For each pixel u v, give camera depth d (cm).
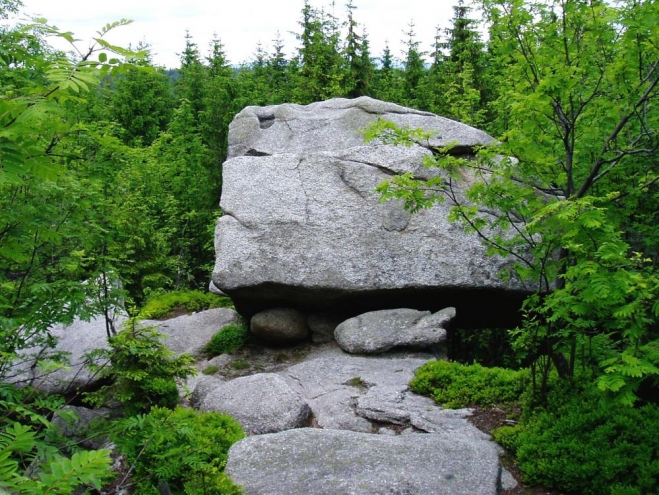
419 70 1719
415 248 834
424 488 452
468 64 1367
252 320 869
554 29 596
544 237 537
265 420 600
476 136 909
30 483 161
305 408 621
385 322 791
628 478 468
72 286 491
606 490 466
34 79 357
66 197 513
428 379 659
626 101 591
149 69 254
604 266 454
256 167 927
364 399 633
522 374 636
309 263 835
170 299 1109
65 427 521
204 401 646
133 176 1167
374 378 691
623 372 416
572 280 509
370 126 627
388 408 611
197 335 927
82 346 722
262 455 501
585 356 616
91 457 168
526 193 569
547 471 487
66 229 512
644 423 501
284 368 809
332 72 1463
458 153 905
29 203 452
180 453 372
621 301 444
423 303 850
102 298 627
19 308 481
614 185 633
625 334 450
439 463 485
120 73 251
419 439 521
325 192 884
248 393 635
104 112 1869
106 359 636
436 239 836
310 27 1748
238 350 875
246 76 1842
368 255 837
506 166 601
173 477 425
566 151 604
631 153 580
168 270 1259
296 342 873
